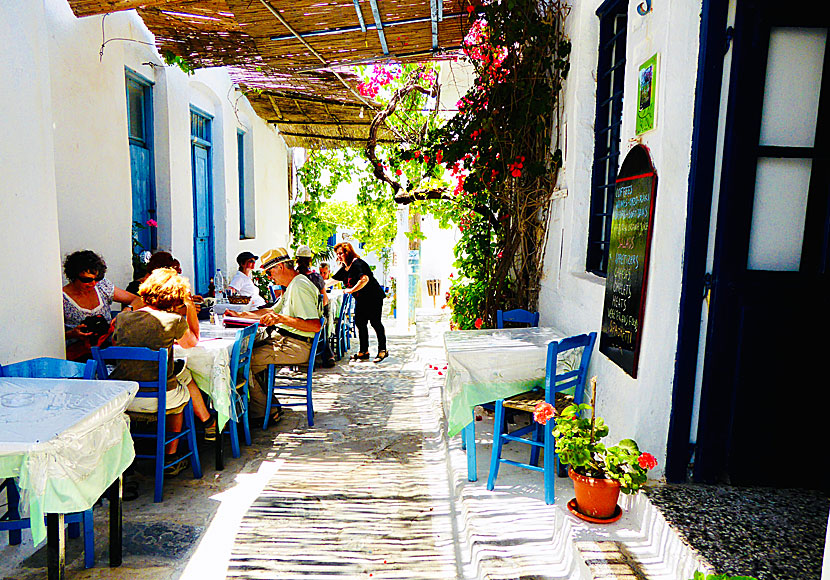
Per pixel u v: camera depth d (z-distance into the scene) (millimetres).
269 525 3506
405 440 5051
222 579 2939
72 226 4562
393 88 8141
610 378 3504
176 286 3877
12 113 3490
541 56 5086
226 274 8273
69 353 4223
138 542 3268
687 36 2803
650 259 2957
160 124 6191
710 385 2863
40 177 3723
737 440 2887
